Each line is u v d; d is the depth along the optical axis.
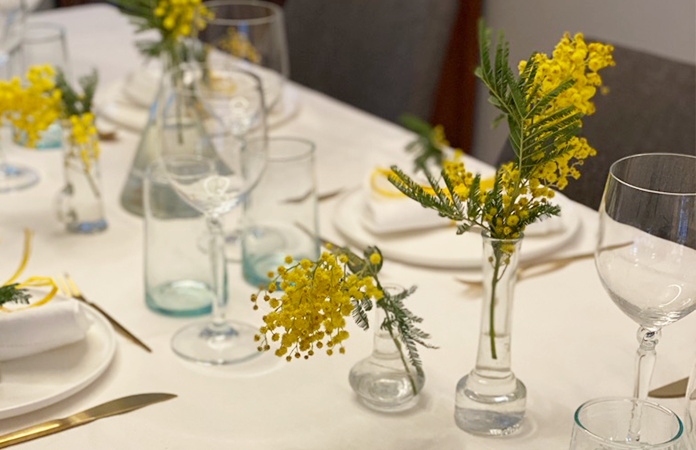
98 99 1.85
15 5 1.74
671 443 0.68
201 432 0.89
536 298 1.15
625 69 1.34
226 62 1.66
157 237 1.10
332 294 0.77
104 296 1.17
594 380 0.98
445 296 1.16
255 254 1.19
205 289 1.14
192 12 1.56
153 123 1.36
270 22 1.65
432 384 0.97
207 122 1.03
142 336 1.07
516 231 0.82
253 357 1.02
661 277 0.79
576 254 1.25
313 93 1.95
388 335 0.91
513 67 1.43
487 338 0.87
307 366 1.00
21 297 1.00
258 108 1.24
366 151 1.67
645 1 1.76
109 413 0.92
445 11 2.18
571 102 0.83
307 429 0.90
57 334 0.99
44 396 0.92
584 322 1.10
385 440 0.88
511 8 2.11
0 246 1.30
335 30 2.38
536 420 0.92
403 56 2.23
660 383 0.97
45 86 1.29
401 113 2.26
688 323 1.06
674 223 0.77
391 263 1.24
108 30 2.29
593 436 0.68
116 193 1.50
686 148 1.35
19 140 1.62
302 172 1.17
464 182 0.85
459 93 2.59
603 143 1.27
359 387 0.93
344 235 1.31
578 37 0.83
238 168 1.02
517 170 0.83
